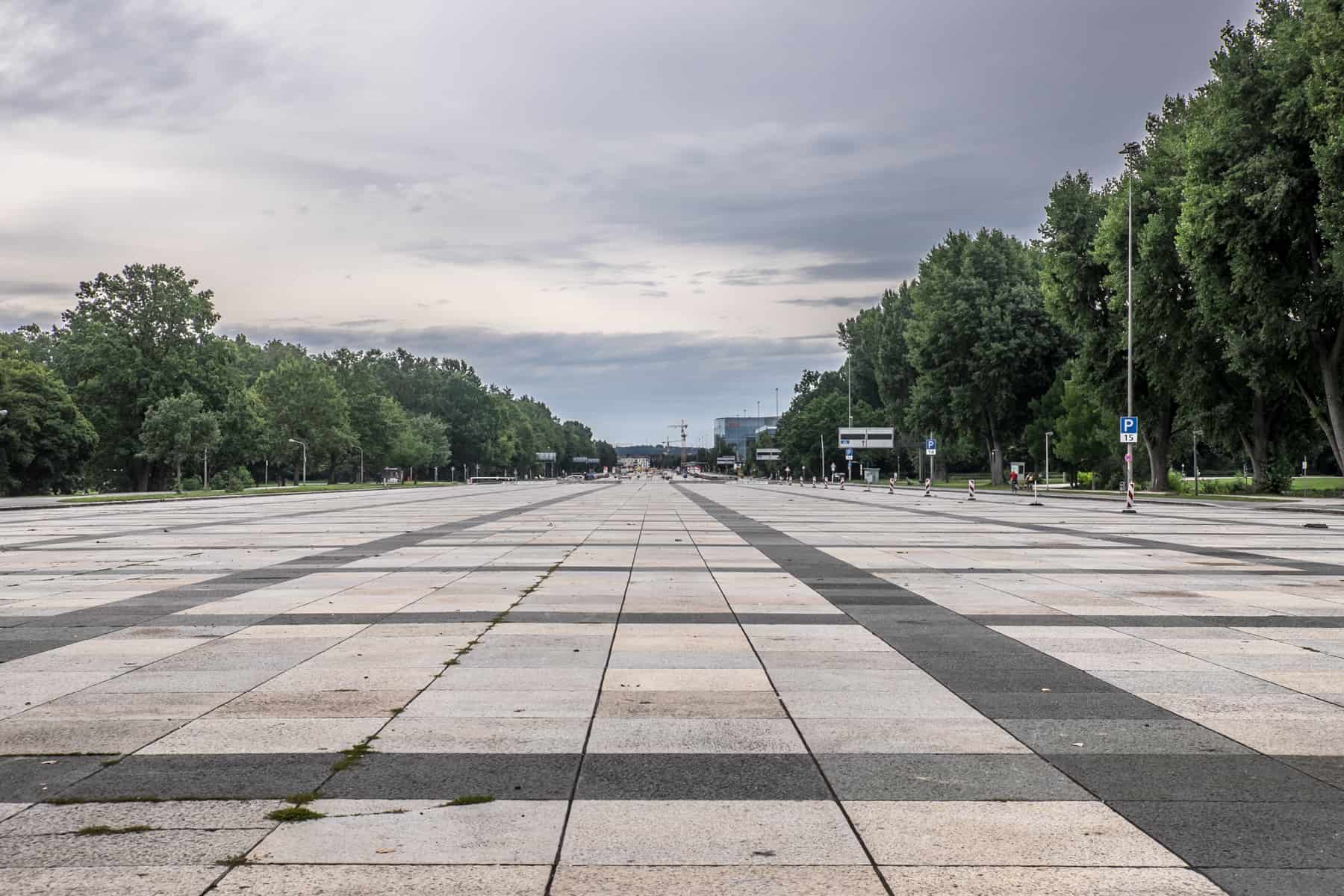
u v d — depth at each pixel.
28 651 9.66
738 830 4.92
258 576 16.36
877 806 5.27
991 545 22.61
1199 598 13.45
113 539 25.28
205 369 92.50
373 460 145.88
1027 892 4.20
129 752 6.23
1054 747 6.37
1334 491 54.12
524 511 42.06
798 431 139.25
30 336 128.75
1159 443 59.81
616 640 10.17
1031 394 78.75
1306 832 4.91
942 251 90.56
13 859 4.56
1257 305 41.50
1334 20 35.47
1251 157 39.88
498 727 6.78
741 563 18.36
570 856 4.58
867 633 10.62
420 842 4.75
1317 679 8.41
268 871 4.42
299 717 7.07
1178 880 4.33
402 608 12.50
